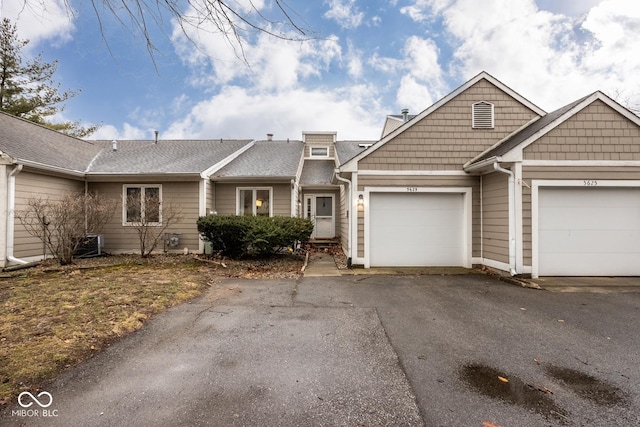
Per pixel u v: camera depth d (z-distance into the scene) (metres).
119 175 9.76
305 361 2.97
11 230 7.61
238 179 10.90
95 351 3.12
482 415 2.18
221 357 3.04
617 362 2.98
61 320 3.86
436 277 7.00
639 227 6.88
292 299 5.16
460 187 8.14
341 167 8.16
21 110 14.18
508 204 6.98
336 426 2.05
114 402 2.29
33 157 8.40
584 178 6.79
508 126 8.18
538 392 2.47
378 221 8.29
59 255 7.87
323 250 11.92
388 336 3.60
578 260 6.88
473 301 5.07
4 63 12.35
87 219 8.56
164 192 10.34
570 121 6.83
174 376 2.68
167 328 3.79
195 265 8.07
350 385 2.56
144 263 8.29
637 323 4.04
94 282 5.90
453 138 8.16
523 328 3.87
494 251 7.53
